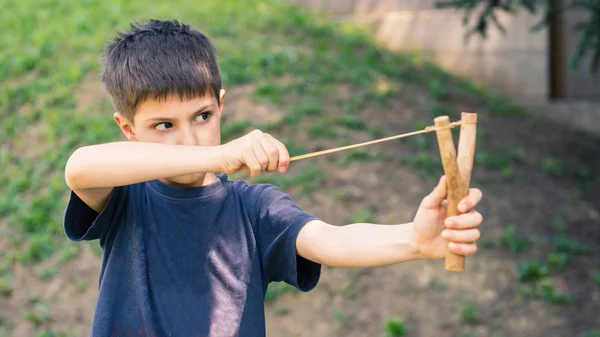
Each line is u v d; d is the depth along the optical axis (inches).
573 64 273.4
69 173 71.9
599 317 229.8
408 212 261.7
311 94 324.5
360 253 72.7
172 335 76.6
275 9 427.8
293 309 229.8
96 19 380.5
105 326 77.8
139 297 77.9
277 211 80.7
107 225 81.0
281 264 80.0
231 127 291.0
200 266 79.0
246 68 333.4
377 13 442.3
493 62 414.0
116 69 80.2
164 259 79.0
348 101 327.6
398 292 235.0
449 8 422.3
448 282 239.3
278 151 67.6
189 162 68.9
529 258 254.1
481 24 293.6
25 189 277.1
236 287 79.0
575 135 380.5
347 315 227.1
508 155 331.9
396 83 365.7
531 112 399.5
